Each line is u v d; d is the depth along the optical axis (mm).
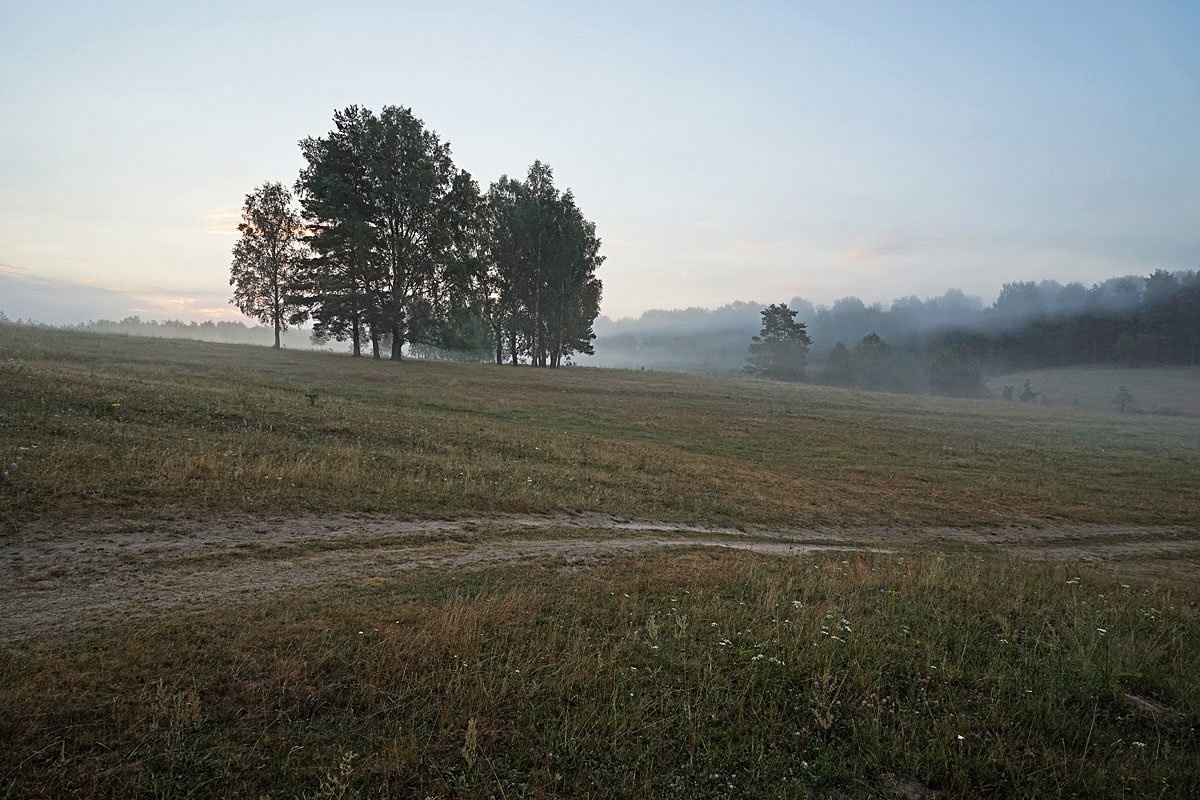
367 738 4648
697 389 55500
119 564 8281
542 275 69062
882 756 4887
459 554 10430
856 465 27547
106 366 30422
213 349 50906
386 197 50031
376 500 13234
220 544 9578
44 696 4777
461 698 5129
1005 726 5375
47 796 3781
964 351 119062
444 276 53219
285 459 14977
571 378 56375
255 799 3947
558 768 4500
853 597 8828
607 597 8289
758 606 8266
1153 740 5445
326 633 6227
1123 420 58875
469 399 35969
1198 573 15227
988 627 8102
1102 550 17703
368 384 37719
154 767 4148
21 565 7879
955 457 31875
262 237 58344
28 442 12648
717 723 5223
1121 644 7410
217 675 5285
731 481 21547
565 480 18156
